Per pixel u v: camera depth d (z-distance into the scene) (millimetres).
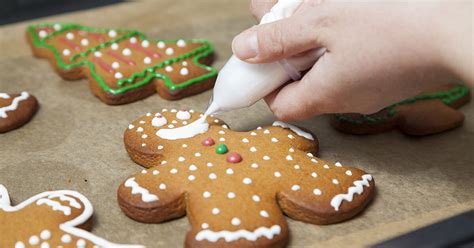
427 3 285
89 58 418
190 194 307
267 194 307
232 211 297
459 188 333
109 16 493
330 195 309
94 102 396
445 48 286
